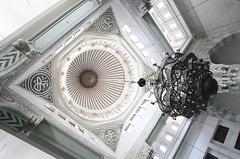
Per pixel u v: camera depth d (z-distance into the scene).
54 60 11.74
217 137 9.45
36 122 8.55
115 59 13.84
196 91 5.22
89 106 14.04
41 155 10.62
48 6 10.24
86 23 10.56
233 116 9.49
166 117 11.93
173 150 10.21
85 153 9.89
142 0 10.43
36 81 10.88
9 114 7.99
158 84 6.37
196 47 12.16
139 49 13.02
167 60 6.25
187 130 10.45
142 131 11.70
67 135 9.62
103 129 12.71
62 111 12.03
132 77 13.83
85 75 14.50
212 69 8.58
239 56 11.37
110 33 12.38
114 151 12.05
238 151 8.26
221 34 11.16
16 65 8.07
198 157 9.37
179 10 11.70
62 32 9.23
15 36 8.31
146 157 10.95
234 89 7.84
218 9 10.16
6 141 9.89
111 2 10.55
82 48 12.92
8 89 8.42
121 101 13.86
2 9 9.29
